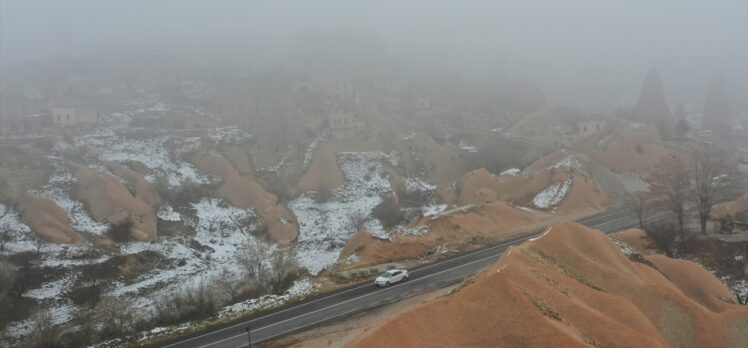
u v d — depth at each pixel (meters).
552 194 63.50
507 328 21.59
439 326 22.47
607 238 32.66
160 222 66.12
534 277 24.56
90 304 45.47
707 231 49.12
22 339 39.56
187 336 31.33
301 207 75.31
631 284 27.08
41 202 58.31
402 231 51.59
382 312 32.88
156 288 50.06
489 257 43.62
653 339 21.67
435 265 42.47
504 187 69.62
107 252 55.53
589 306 24.47
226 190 75.75
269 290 39.88
